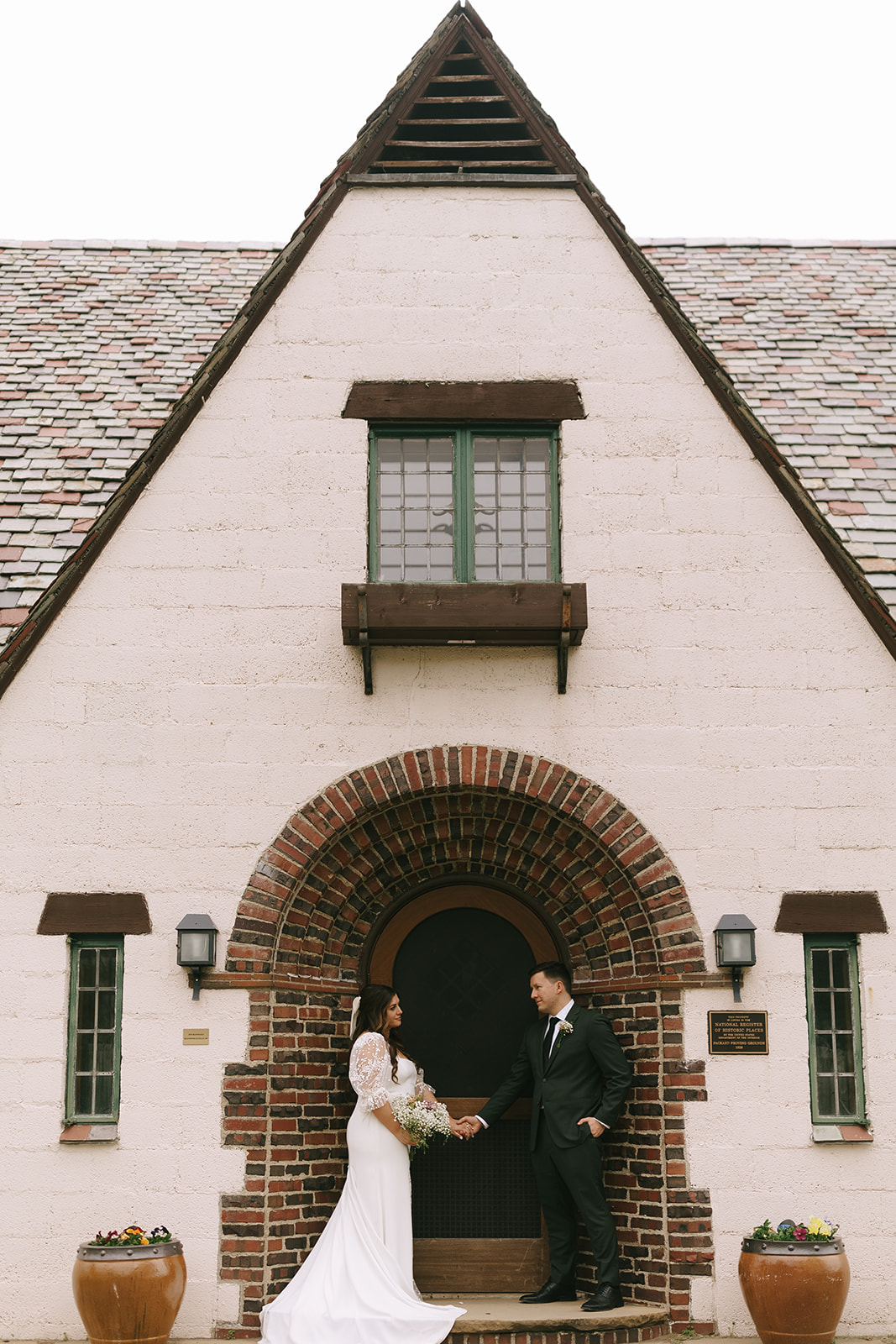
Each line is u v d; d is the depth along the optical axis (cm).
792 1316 703
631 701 830
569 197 898
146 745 814
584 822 813
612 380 870
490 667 834
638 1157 789
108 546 837
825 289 1170
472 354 871
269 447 855
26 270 1197
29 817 802
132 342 1088
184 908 796
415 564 856
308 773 816
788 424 991
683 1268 757
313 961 823
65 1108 772
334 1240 732
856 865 812
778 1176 772
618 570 845
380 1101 738
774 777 821
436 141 921
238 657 827
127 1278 695
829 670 834
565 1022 797
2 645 829
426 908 866
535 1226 833
